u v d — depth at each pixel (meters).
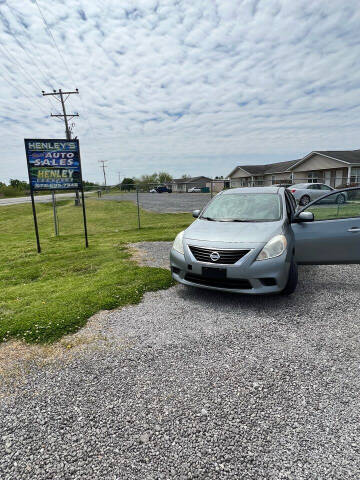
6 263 6.69
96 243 8.80
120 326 3.33
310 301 3.91
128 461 1.70
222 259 3.64
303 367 2.53
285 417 1.99
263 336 3.05
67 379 2.45
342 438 1.81
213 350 2.82
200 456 1.72
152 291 4.41
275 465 1.65
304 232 4.39
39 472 1.65
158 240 8.72
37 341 3.01
